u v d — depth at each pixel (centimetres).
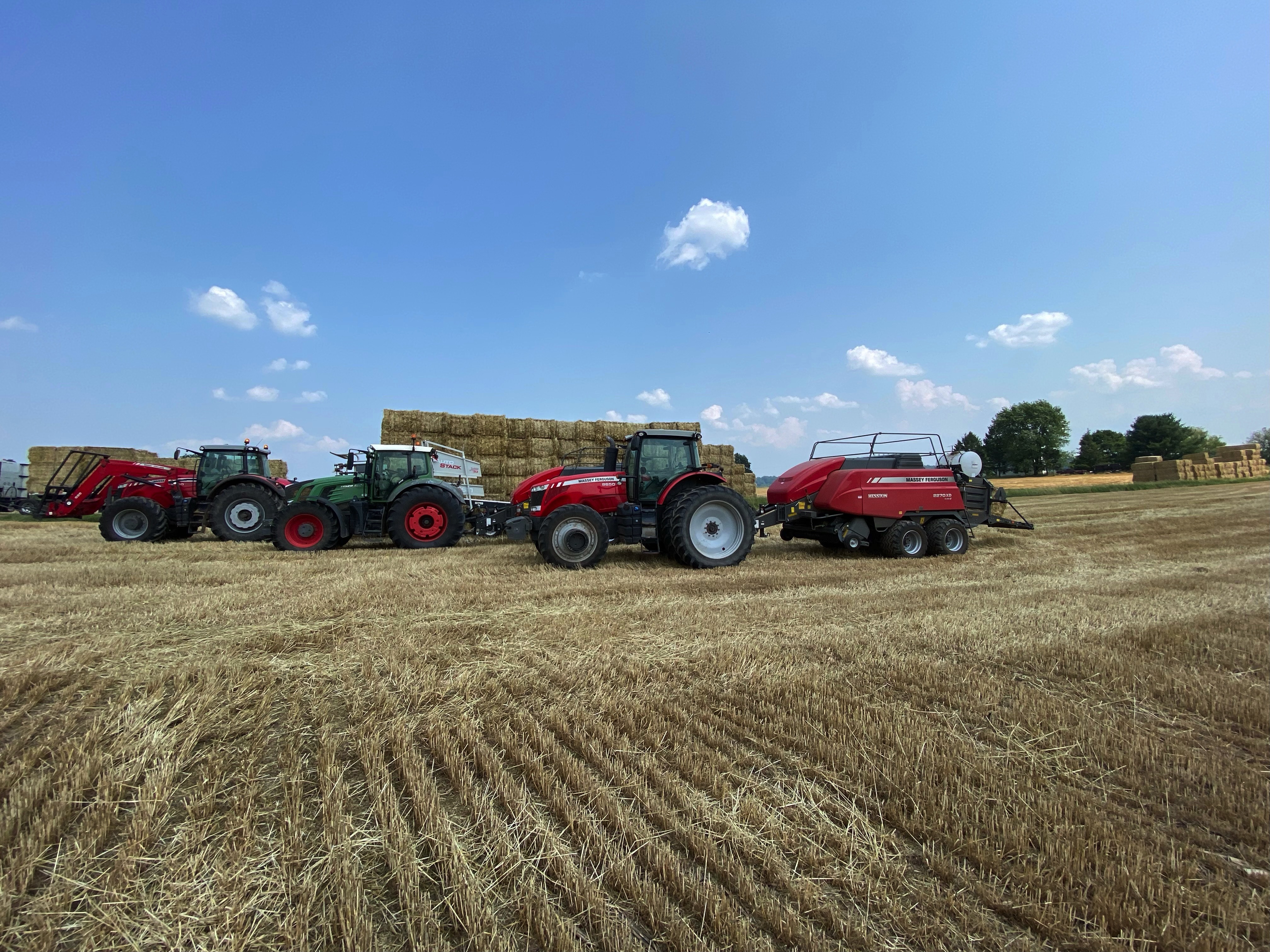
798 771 234
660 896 162
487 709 288
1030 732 270
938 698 308
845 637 416
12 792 207
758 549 932
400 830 189
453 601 520
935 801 209
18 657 356
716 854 180
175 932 153
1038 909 160
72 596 528
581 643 401
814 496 862
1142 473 3653
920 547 835
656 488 802
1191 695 314
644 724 273
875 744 254
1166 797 220
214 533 1067
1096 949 150
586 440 1742
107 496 1088
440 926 157
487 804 204
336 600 508
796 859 183
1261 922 158
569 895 166
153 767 228
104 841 186
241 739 258
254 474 1117
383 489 973
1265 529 1123
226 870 173
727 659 366
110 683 319
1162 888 168
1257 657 378
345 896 161
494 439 1636
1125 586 604
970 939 153
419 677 330
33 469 1775
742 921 154
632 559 834
